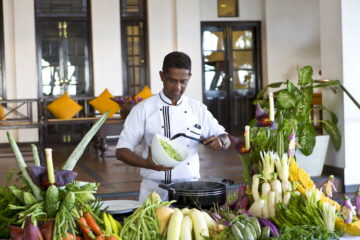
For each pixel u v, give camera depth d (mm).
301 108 5594
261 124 2436
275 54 12352
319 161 5746
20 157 1992
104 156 8953
